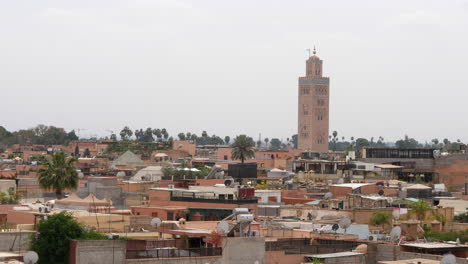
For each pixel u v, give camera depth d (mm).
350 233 95188
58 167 141125
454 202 161875
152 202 126375
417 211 135625
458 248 79938
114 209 114625
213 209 121000
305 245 77875
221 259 69188
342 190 168250
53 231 71000
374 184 181500
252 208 122750
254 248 69500
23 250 71188
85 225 87812
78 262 65250
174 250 68750
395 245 79562
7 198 138000
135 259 66750
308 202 151750
